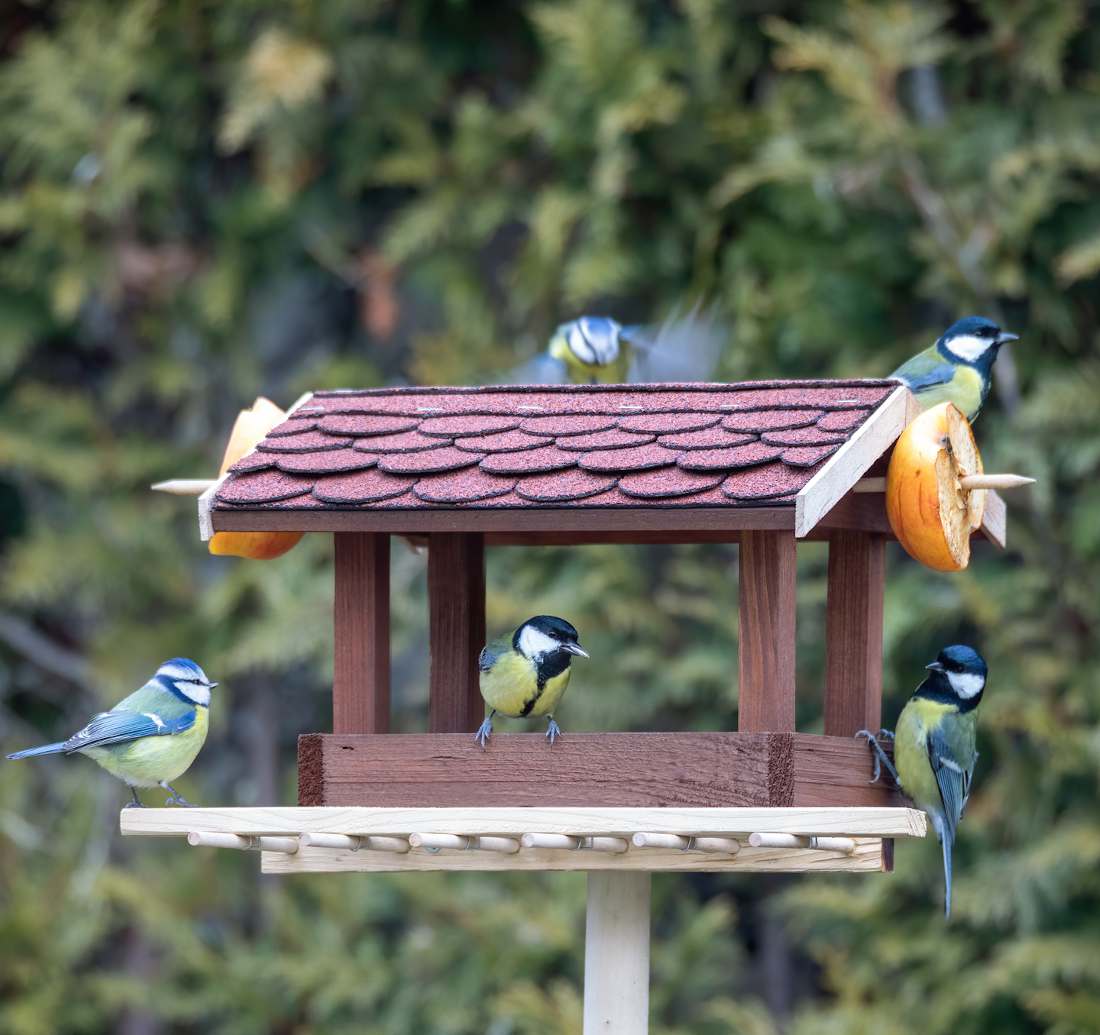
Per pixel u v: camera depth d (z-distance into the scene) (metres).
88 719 14.20
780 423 6.39
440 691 7.20
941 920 11.39
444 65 13.38
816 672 11.98
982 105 11.91
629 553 12.24
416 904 12.52
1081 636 11.34
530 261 12.54
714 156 12.07
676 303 11.98
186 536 13.80
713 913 12.08
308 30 13.04
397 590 12.74
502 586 12.48
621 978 6.81
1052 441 11.34
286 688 14.53
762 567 6.13
